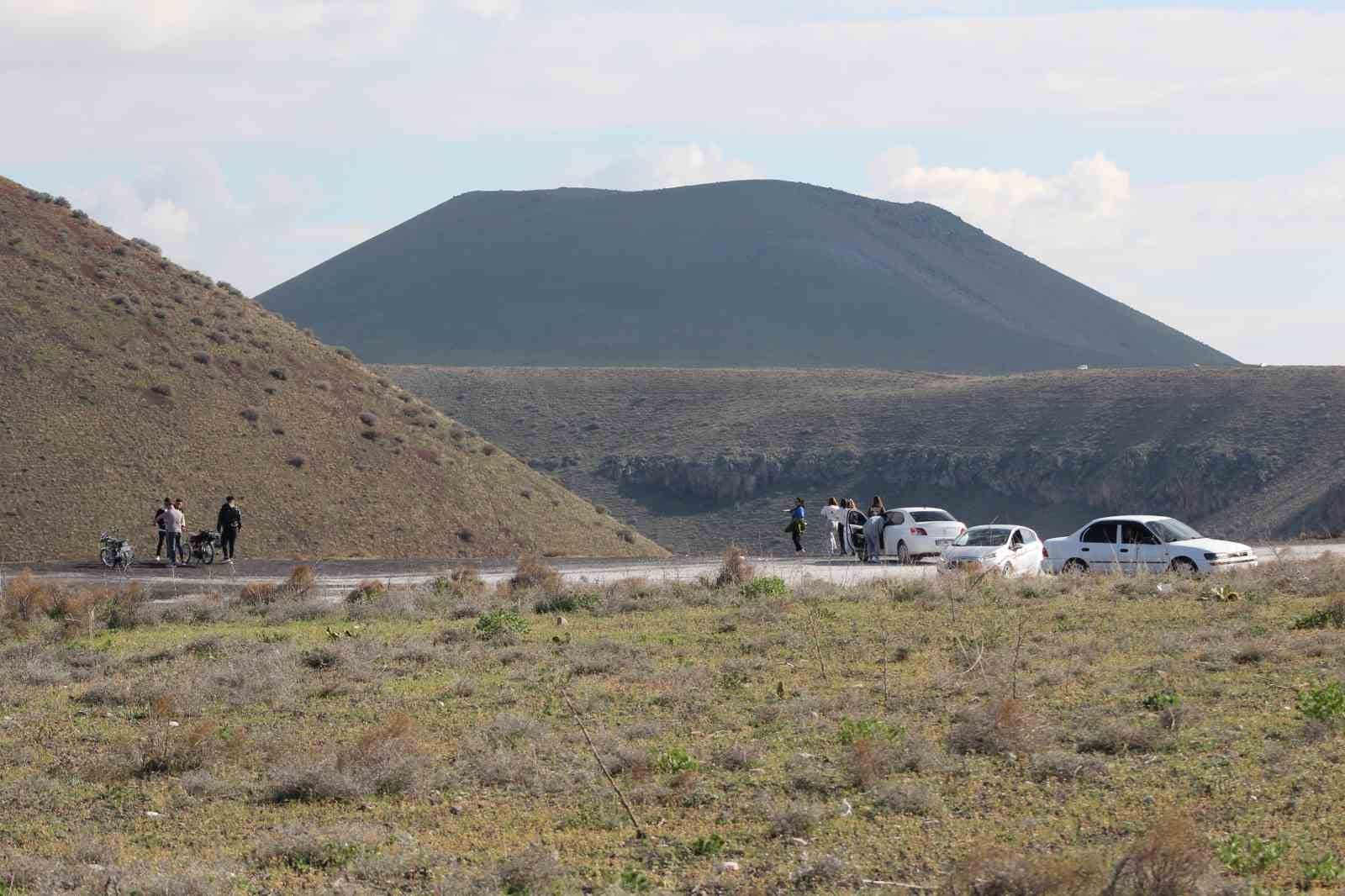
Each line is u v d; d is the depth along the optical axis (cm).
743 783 3753
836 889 2775
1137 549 10581
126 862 3147
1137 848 2650
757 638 6981
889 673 5628
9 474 18775
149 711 5272
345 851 3159
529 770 3969
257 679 5831
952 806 3422
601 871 2967
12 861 3097
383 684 5809
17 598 9656
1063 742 4119
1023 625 7119
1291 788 3391
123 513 18762
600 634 7538
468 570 12794
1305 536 19250
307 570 11112
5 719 5212
